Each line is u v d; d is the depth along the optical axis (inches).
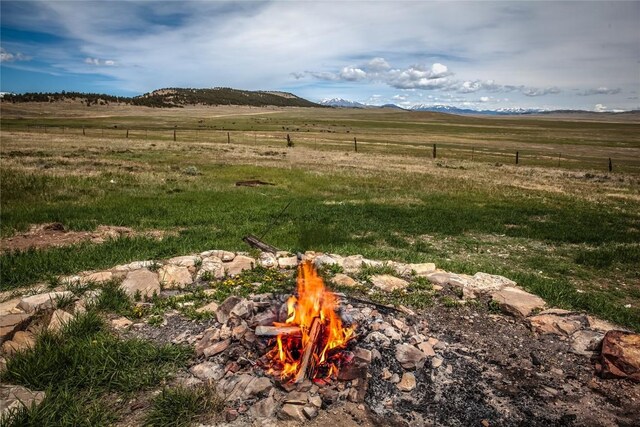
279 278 300.4
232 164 1332.4
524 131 5930.1
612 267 435.8
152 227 499.2
